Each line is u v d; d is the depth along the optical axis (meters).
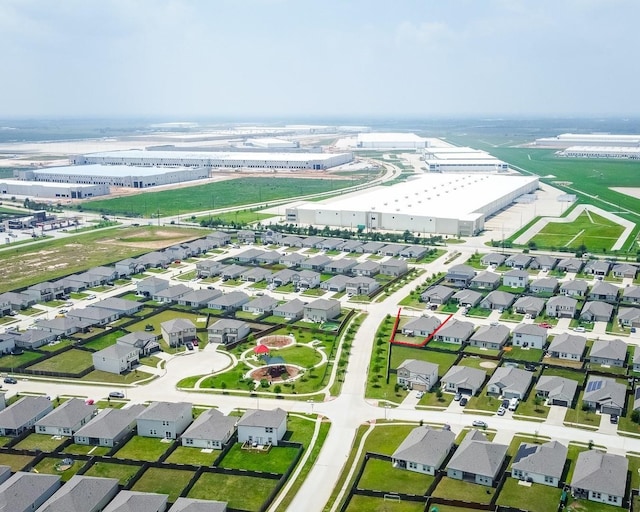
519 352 146.38
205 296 182.62
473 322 167.38
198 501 88.31
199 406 121.75
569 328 161.62
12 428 111.88
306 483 96.75
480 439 103.56
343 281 198.38
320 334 159.12
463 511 89.19
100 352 139.62
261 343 153.50
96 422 111.19
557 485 95.19
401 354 145.88
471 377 127.88
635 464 100.06
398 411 119.31
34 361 143.00
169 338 152.00
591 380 127.75
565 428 111.94
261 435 108.56
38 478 93.94
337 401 123.56
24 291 192.38
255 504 91.56
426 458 99.38
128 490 94.12
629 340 152.75
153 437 111.81
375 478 98.06
